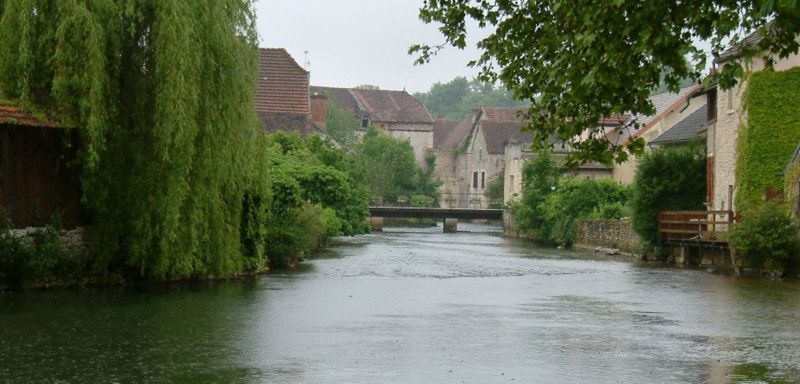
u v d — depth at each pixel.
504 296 25.36
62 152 24.73
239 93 25.62
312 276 30.22
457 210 73.44
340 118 95.31
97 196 24.45
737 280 31.80
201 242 26.30
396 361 14.99
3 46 23.58
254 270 30.14
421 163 112.31
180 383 13.12
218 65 24.94
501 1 15.43
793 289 28.28
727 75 11.82
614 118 69.06
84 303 21.45
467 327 18.98
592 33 12.37
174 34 23.62
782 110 37.50
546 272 34.62
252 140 26.80
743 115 38.12
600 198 57.19
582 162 14.35
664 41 11.71
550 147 15.42
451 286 28.06
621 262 41.19
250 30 26.75
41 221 24.25
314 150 53.34
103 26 23.69
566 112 14.27
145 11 24.34
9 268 23.14
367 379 13.54
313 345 16.47
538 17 15.06
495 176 97.31
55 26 23.38
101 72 23.38
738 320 20.80
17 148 23.56
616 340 17.58
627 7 12.39
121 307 20.97
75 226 25.16
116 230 24.86
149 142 24.36
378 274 31.91
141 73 24.44
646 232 43.62
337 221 46.22
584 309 22.55
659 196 43.84
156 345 16.23
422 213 72.44
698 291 27.61
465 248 49.41
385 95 115.69
